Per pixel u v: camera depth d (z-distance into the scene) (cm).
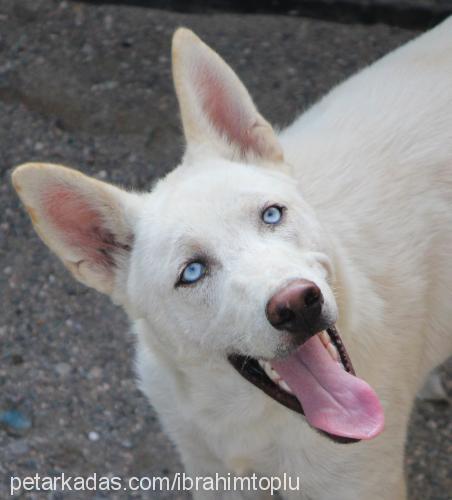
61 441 583
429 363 514
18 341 640
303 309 370
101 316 651
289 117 764
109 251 446
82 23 852
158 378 477
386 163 498
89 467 571
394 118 511
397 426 468
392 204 490
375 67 555
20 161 749
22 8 866
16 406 602
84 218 436
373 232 481
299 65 809
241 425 454
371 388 414
